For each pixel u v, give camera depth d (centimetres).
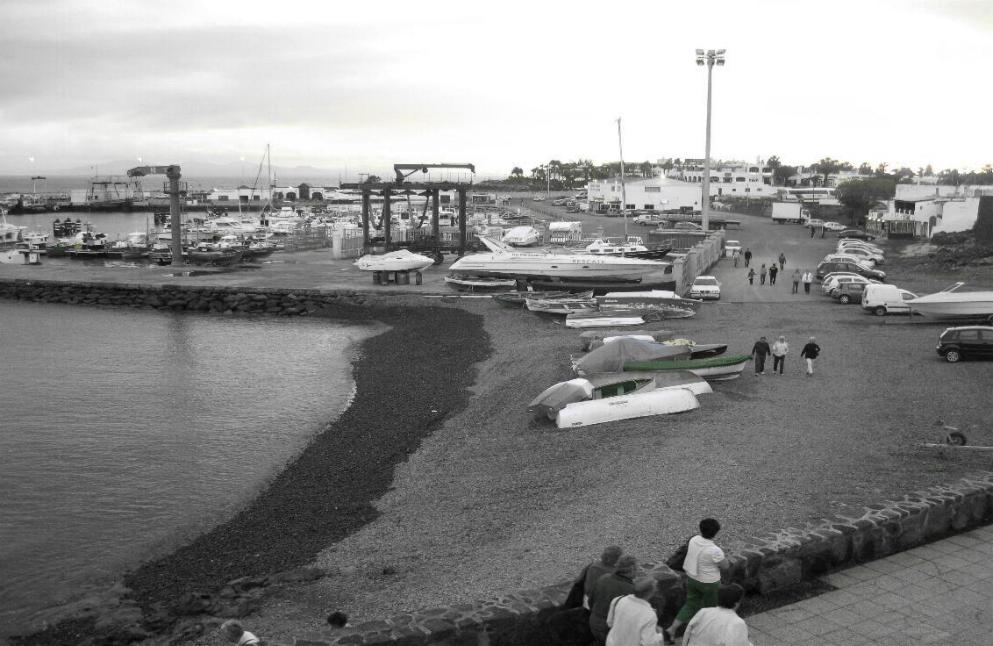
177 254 7619
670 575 1093
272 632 1369
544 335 4184
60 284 6444
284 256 8556
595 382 2664
